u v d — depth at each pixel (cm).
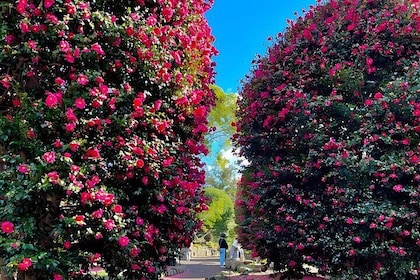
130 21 366
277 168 614
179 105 441
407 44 573
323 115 598
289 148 643
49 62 335
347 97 600
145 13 412
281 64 682
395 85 519
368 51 575
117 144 356
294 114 606
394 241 490
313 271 687
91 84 343
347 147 546
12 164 303
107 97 354
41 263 297
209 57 546
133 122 359
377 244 503
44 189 289
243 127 745
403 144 509
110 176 364
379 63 589
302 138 607
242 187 796
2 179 300
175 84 430
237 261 1227
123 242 332
